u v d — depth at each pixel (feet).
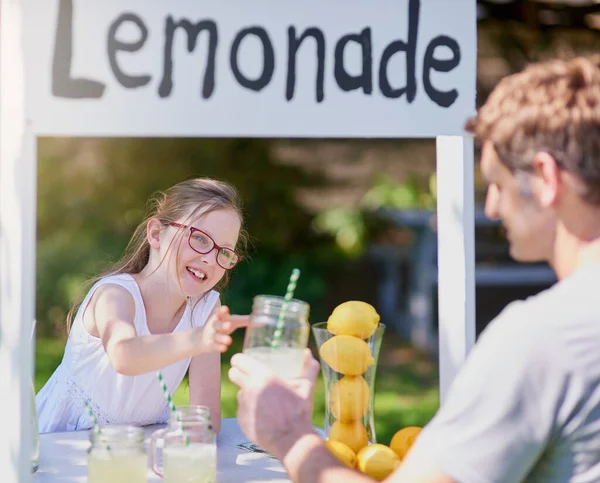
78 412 7.68
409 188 28.37
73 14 4.87
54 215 26.43
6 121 4.83
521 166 4.18
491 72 15.89
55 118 4.87
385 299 29.35
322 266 29.22
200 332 6.06
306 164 28.76
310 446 4.55
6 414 4.84
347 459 5.39
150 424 7.78
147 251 7.93
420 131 5.43
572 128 4.02
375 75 5.33
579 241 4.13
